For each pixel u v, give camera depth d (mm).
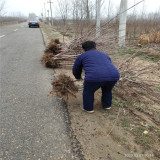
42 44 10227
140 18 14039
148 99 3562
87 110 3006
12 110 3066
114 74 2691
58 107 3207
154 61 6199
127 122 2795
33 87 4031
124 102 3416
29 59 6590
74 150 2201
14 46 9453
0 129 2559
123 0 7398
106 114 3016
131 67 4254
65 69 5512
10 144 2281
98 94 3773
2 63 5984
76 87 3400
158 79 4453
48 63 5488
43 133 2498
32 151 2176
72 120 2822
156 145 2316
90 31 5812
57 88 3248
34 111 3055
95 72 2629
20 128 2594
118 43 5930
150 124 2752
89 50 2889
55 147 2246
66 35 12859
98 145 2297
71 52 5840
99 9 7664
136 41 8969
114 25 5668
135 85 3910
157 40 8703
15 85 4125
